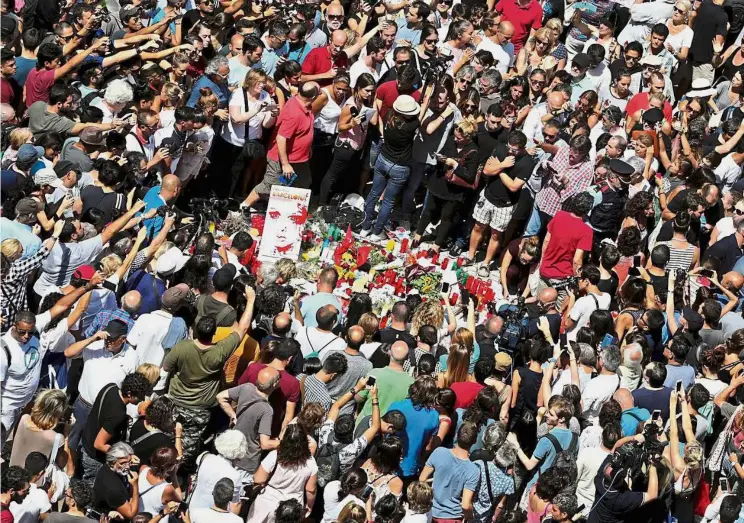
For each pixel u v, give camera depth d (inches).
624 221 610.9
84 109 588.7
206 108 598.2
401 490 440.5
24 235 488.4
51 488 417.4
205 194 633.6
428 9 693.3
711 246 608.7
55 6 706.2
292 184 623.5
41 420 421.1
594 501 462.9
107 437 430.6
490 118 617.3
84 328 479.5
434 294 609.9
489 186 618.2
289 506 404.2
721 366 529.0
